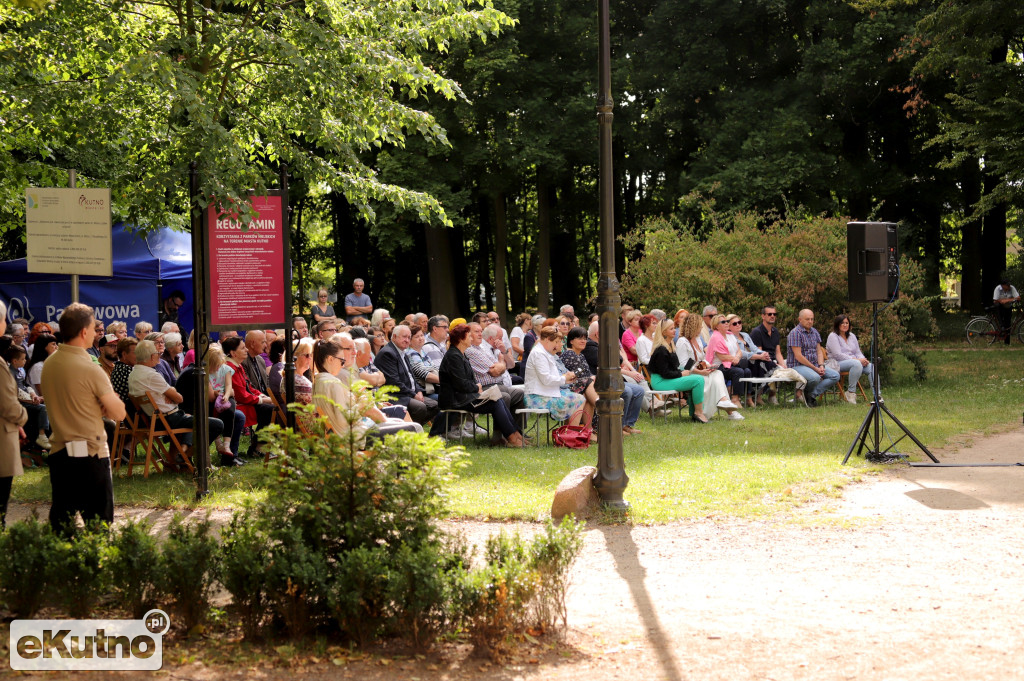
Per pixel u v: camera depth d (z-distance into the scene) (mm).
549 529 5027
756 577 5883
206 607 4844
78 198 8305
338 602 4645
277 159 11227
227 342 10789
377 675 4312
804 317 15297
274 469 5203
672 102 28312
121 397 9914
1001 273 29156
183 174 8812
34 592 4891
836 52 25875
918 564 6082
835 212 27828
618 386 7754
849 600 5359
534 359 11727
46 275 16031
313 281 38906
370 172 10812
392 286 38156
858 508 7723
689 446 11016
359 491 5086
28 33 9305
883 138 29250
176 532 5086
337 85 9680
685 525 7285
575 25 27594
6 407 6125
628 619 5113
